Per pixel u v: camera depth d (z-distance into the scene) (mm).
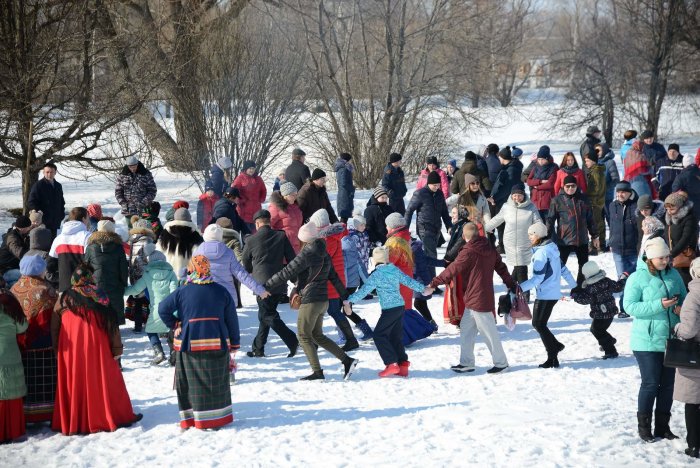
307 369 11578
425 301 13711
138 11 31438
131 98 24047
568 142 50438
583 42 51656
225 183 19469
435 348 12641
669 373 8312
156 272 11688
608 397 9711
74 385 8852
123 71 24438
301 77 32250
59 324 8945
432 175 16359
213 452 8156
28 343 9086
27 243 13078
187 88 29078
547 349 11289
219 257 11211
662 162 22688
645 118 50500
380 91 34750
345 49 35688
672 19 46688
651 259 8359
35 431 9078
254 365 11852
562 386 10289
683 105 52469
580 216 15625
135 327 13891
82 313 8891
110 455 8188
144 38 25281
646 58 47312
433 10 35094
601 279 11562
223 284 11250
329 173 34688
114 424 8953
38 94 22344
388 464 7680
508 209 14820
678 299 8312
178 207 13914
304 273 10875
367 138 34406
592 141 21969
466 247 11031
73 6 22719
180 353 8906
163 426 9055
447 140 36344
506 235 14828
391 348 10992
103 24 25672
